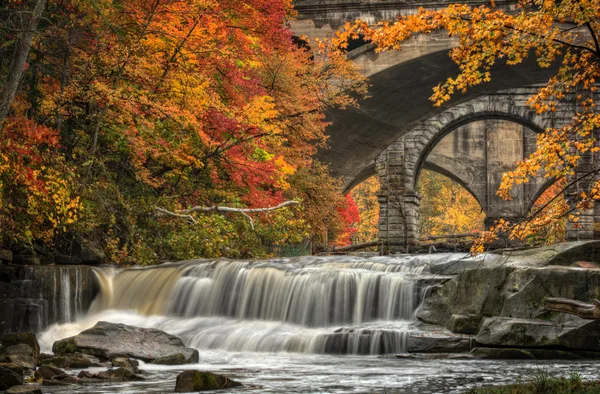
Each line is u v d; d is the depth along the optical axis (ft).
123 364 47.44
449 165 208.64
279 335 58.44
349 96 132.57
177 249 82.02
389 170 185.88
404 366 48.32
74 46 74.84
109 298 70.49
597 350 51.26
